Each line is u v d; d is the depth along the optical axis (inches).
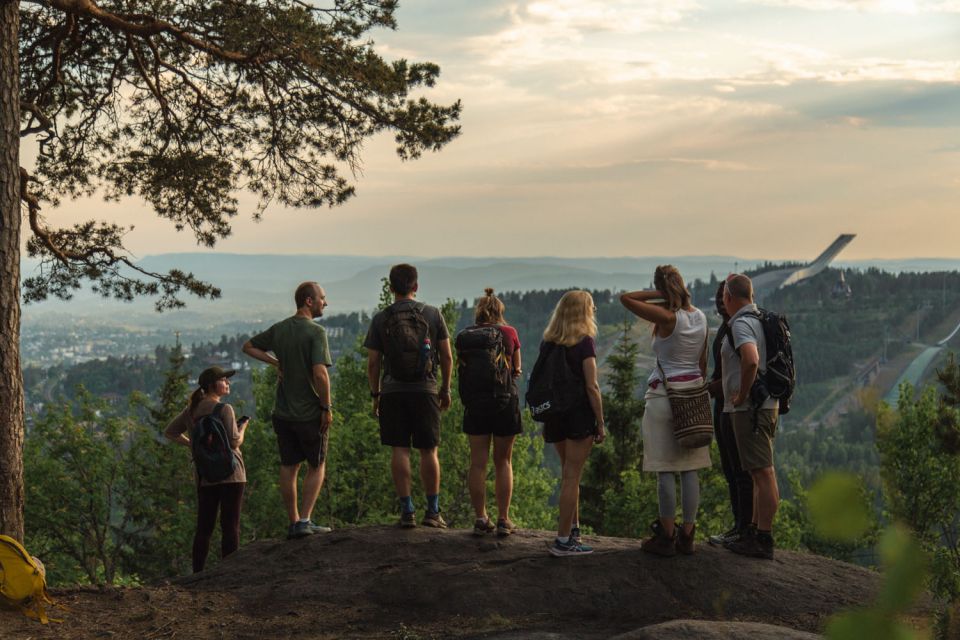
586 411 262.1
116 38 460.1
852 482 26.7
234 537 334.0
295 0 457.1
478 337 288.8
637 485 1323.8
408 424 307.6
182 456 1165.1
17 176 275.6
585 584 250.4
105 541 1160.8
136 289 480.1
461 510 968.9
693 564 253.4
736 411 254.5
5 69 272.1
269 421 1046.4
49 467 1077.8
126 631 232.4
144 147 491.2
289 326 316.2
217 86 475.8
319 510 926.4
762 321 248.1
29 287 471.2
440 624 239.1
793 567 255.6
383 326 302.8
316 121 465.4
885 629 25.8
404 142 463.2
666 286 255.3
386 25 460.4
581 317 265.0
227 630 237.8
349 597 259.1
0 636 220.5
